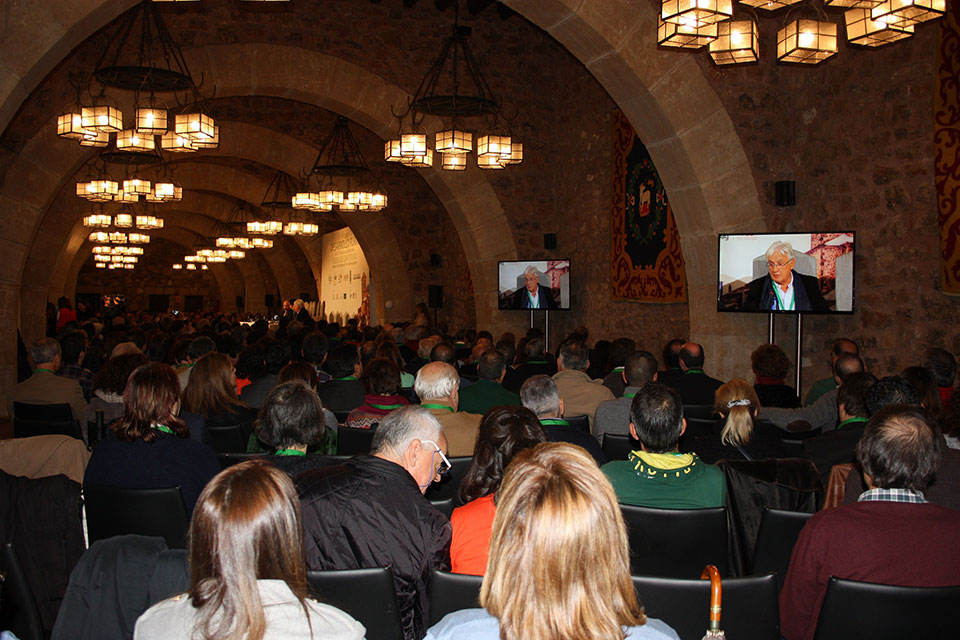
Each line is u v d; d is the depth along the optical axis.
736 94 6.41
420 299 13.73
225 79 8.98
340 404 4.66
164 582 1.66
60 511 2.42
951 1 5.07
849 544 1.87
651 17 6.34
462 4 9.98
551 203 10.48
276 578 1.24
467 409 4.30
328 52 9.38
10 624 1.85
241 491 1.22
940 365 3.88
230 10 8.98
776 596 1.68
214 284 31.62
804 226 6.44
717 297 6.35
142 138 7.83
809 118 6.38
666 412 2.49
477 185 10.08
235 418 3.90
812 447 3.02
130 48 8.54
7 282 8.08
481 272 10.40
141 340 7.32
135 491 2.43
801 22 3.94
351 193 10.80
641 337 8.85
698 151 6.54
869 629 1.68
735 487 2.64
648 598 1.69
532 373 5.78
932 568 1.83
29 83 5.30
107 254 23.47
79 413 4.89
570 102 10.13
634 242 8.80
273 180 15.73
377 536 1.99
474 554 2.10
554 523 0.98
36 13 5.14
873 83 5.77
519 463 1.09
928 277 5.34
